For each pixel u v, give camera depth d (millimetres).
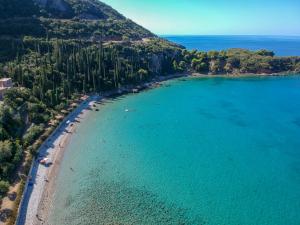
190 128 110812
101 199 65688
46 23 189500
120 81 165625
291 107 141250
